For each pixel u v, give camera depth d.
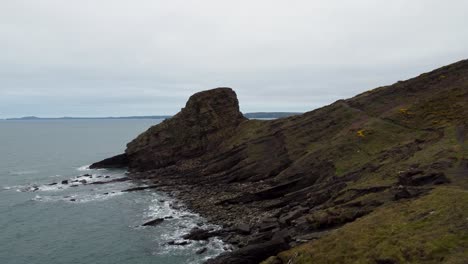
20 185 104.44
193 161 119.38
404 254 28.02
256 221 58.59
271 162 89.88
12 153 189.88
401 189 41.50
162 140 124.19
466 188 36.84
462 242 26.52
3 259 53.31
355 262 30.20
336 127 90.81
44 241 59.88
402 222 32.84
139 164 125.12
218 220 64.50
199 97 130.75
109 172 123.56
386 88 101.31
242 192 79.06
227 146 116.44
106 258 52.78
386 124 78.94
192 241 55.88
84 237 61.25
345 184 57.00
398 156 59.38
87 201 84.50
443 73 95.44
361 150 71.88
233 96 137.38
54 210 77.69
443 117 71.06
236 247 51.16
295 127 97.69
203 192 85.31
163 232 61.44
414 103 83.31
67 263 51.66
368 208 42.03
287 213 56.84
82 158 170.62
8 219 71.88
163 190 92.06
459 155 46.22
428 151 53.59
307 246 36.88
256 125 122.75
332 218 43.56
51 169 134.88
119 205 80.12
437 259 26.00
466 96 75.12
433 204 33.91
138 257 52.41
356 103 99.00
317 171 72.75
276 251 41.62
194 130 125.81
